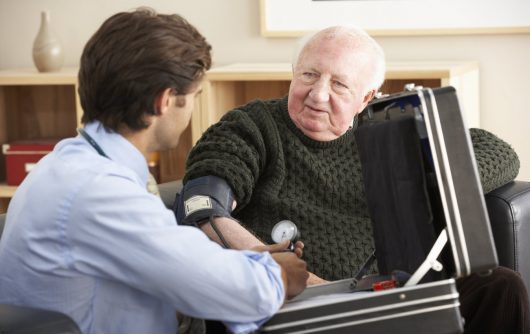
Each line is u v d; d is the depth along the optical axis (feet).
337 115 7.31
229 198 6.89
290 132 7.45
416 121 5.29
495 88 11.37
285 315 5.17
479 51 11.35
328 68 7.25
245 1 12.08
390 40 11.64
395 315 5.16
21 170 11.70
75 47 12.70
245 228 7.08
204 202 6.68
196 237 5.06
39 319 4.81
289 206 7.31
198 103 10.86
